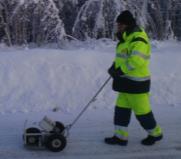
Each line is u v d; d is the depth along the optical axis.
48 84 8.17
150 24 12.63
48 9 11.55
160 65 9.12
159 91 8.11
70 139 6.23
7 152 5.79
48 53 9.43
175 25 13.02
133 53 5.47
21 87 8.07
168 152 5.84
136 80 5.70
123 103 5.95
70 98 7.80
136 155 5.73
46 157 5.62
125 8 12.07
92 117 7.15
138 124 6.84
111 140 6.06
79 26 12.26
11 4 11.55
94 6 12.02
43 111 7.43
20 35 11.84
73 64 8.83
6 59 9.01
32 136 5.82
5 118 7.09
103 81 8.33
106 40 12.04
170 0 12.76
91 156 5.68
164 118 7.17
